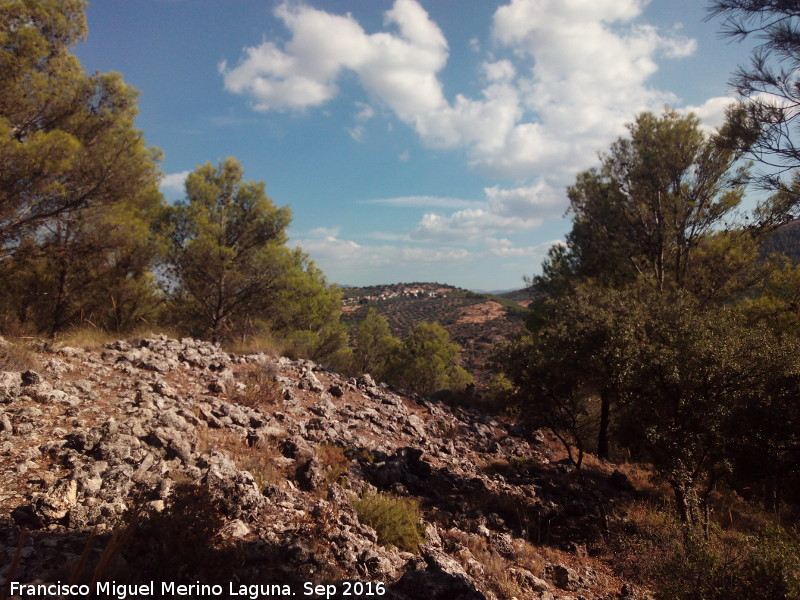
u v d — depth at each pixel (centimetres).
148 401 721
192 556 395
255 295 1850
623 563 780
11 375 662
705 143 1526
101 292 1476
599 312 1030
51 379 736
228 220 1820
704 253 1552
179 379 914
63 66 1224
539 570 699
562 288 1855
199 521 422
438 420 1372
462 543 696
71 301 1417
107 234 1276
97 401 694
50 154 1012
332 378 1366
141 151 1314
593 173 1855
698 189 1582
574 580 696
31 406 624
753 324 1304
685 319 946
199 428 698
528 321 2028
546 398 1130
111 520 436
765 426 813
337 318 2369
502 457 1262
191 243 1656
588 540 872
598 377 1028
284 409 956
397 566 538
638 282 1552
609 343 952
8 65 1055
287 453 747
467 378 3753
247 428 776
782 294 1535
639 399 913
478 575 608
